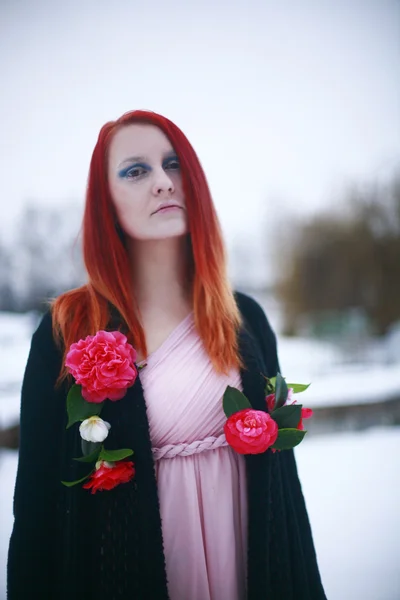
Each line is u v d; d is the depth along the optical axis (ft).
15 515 3.55
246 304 4.29
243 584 3.59
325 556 8.94
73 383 3.58
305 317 48.11
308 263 48.57
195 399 3.50
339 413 19.48
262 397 3.67
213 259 3.82
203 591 3.43
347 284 47.24
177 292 3.91
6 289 38.88
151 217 3.71
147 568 3.26
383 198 46.83
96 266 3.72
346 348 38.88
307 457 14.97
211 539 3.49
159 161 3.73
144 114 3.76
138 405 3.37
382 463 14.15
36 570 3.46
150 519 3.28
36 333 3.79
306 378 27.50
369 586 7.81
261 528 3.48
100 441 3.22
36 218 39.52
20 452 3.64
